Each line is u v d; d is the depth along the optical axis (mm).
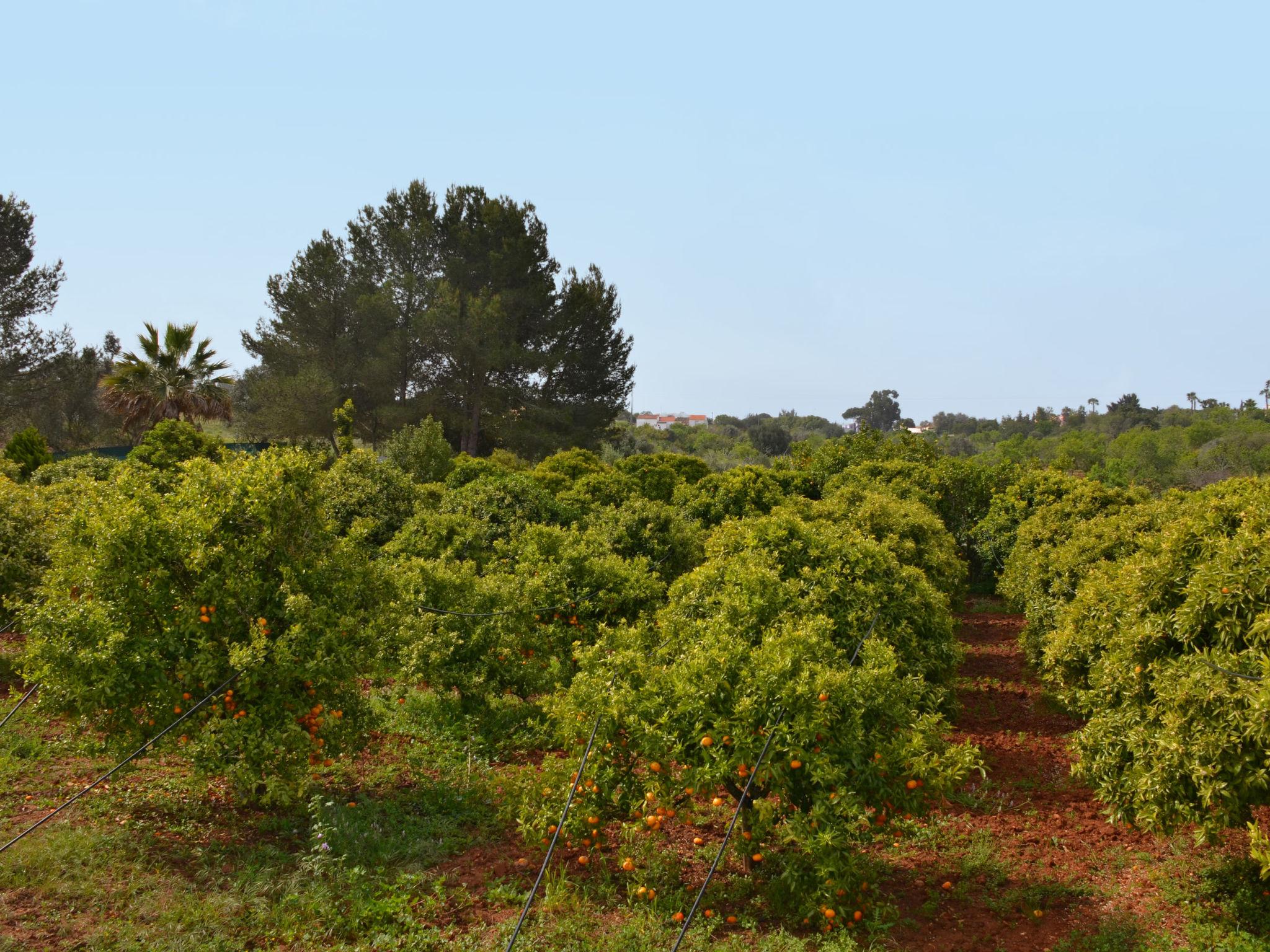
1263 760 4473
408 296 38875
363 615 6414
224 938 4312
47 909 4543
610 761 5309
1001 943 4688
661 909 4938
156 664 5582
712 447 66938
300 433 36969
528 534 9828
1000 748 8070
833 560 7617
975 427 108188
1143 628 5441
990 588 17750
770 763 4715
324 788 6523
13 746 6941
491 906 4930
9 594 8711
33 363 38469
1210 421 58031
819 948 4570
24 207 37875
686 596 6938
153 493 6207
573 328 41125
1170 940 4668
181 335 27141
